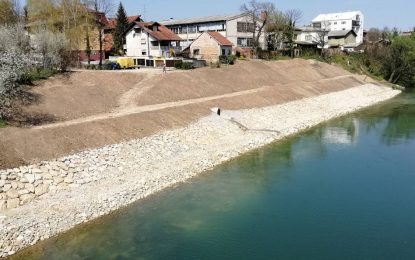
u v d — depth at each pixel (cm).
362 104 5200
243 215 2028
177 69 5031
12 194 1994
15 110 2833
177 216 1998
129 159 2580
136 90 3888
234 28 7056
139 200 2155
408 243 1789
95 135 2723
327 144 3331
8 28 3719
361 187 2417
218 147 3033
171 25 7762
